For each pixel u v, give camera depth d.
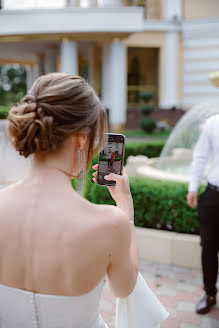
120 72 16.78
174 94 20.30
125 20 15.21
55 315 0.92
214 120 2.79
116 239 0.91
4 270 0.94
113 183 1.21
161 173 5.21
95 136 0.99
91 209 0.93
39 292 0.92
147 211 4.01
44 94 0.91
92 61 19.56
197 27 19.55
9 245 0.93
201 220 2.76
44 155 0.97
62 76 0.96
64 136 0.93
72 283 0.89
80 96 0.93
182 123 9.11
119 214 0.94
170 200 3.85
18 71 48.00
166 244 3.74
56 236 0.89
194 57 19.94
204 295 2.99
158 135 16.98
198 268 3.65
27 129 0.91
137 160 7.25
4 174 7.07
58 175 0.96
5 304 0.96
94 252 0.89
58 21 15.47
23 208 0.94
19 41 17.41
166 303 2.97
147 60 22.61
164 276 3.47
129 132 17.78
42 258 0.90
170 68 20.03
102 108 0.99
